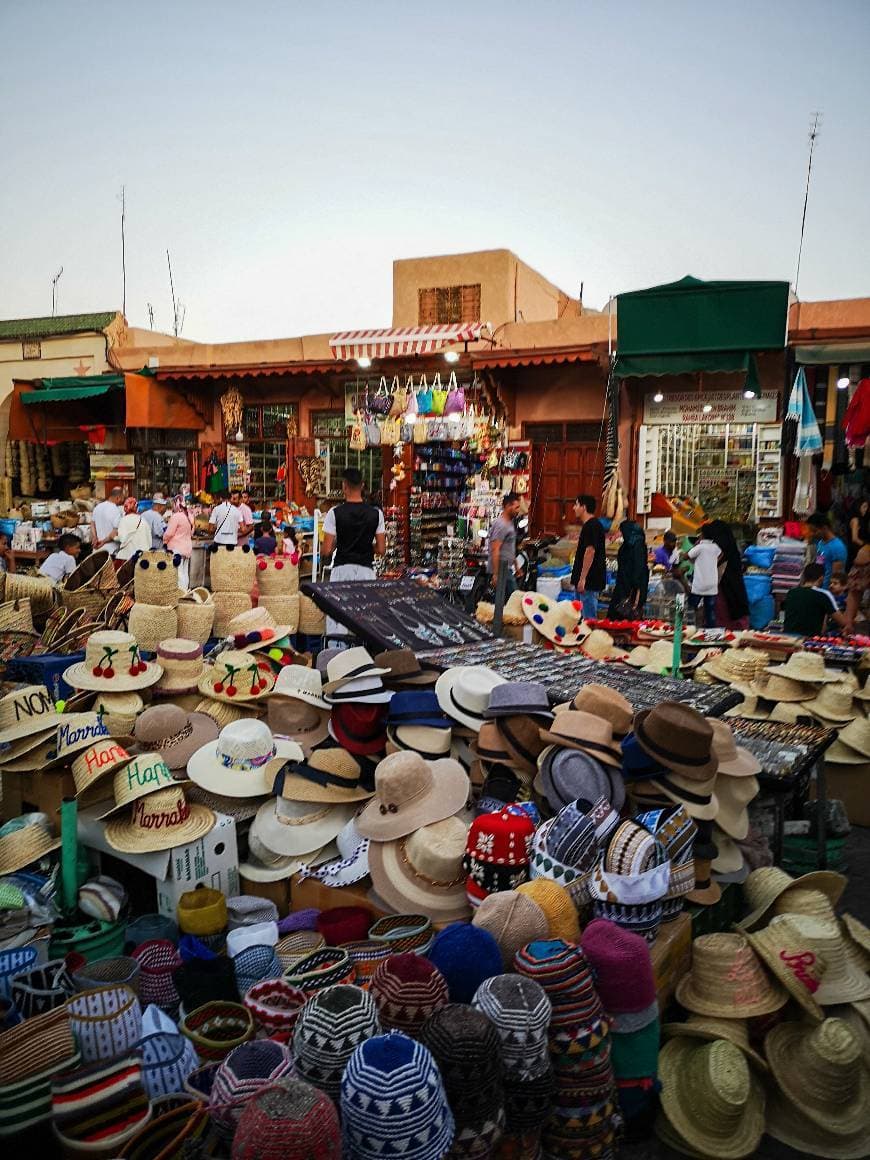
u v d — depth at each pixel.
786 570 12.09
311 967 3.05
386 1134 2.15
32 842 3.87
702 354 11.66
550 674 5.36
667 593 11.66
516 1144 2.61
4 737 4.19
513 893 3.05
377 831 3.59
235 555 7.07
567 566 13.29
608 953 2.92
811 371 13.12
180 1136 2.28
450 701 4.45
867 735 6.13
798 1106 3.10
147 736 4.36
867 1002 3.43
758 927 3.94
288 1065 2.41
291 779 4.02
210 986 3.09
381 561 13.74
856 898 4.95
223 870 3.89
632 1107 3.02
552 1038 2.69
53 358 19.77
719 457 14.05
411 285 17.86
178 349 18.39
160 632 5.88
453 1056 2.36
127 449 19.16
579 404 15.23
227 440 18.16
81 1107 2.34
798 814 5.48
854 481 12.38
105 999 2.63
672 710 3.75
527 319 18.45
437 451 15.47
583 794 3.66
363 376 16.94
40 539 16.03
